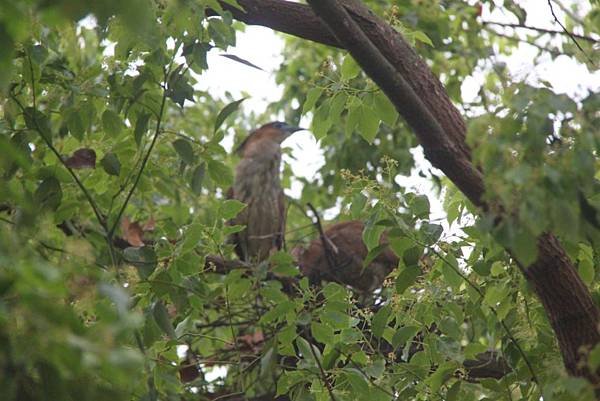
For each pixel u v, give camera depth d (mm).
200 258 8711
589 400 5793
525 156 5711
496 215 5828
